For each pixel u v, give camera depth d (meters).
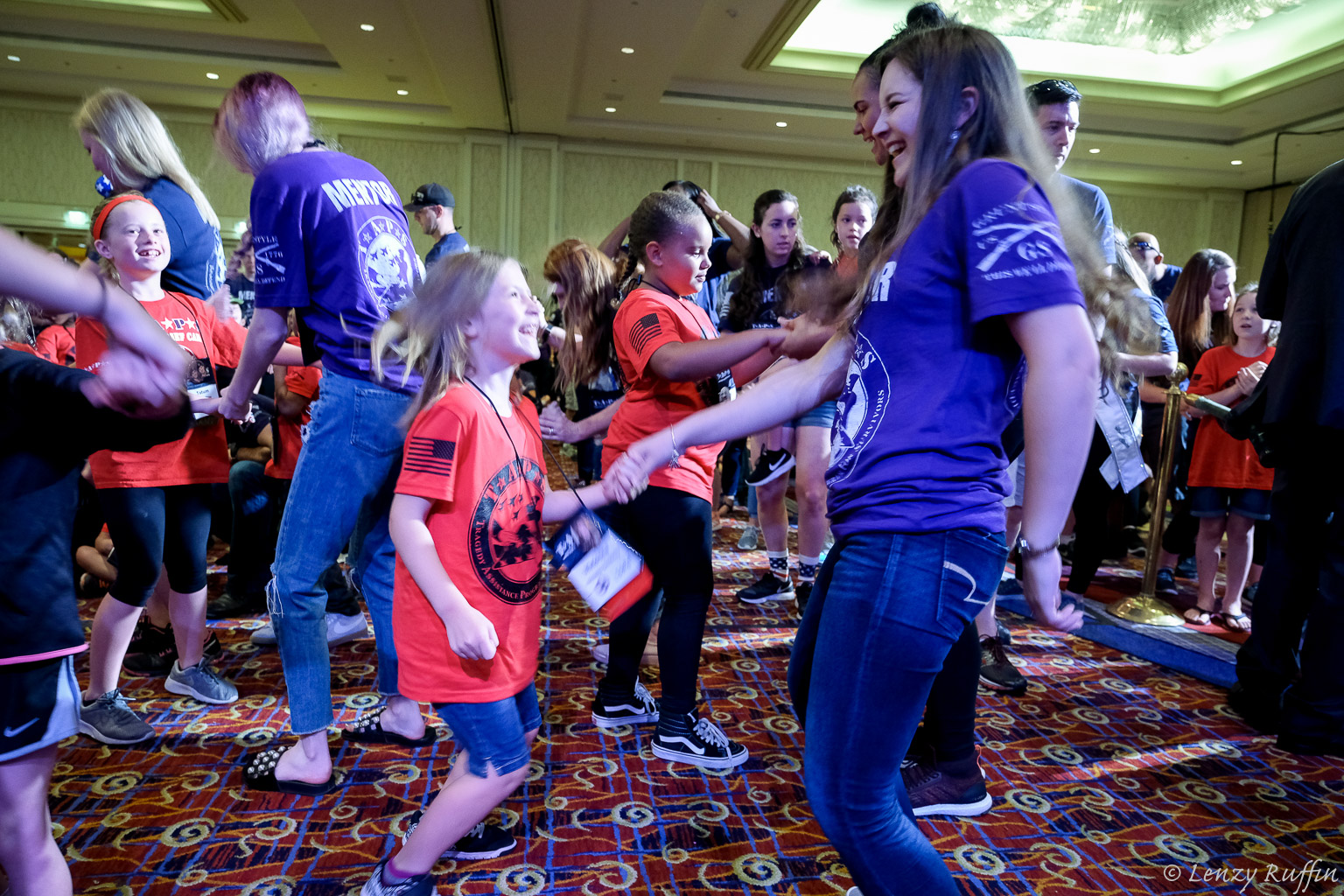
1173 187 13.34
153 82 10.28
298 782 1.92
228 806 1.86
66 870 1.21
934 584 1.01
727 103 10.43
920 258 1.03
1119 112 10.30
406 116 11.24
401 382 1.86
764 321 3.24
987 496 1.04
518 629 1.46
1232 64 9.72
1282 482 2.43
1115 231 2.59
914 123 1.08
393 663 2.11
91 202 11.13
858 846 1.07
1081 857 1.77
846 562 1.07
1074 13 8.13
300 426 3.20
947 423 1.02
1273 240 2.48
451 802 1.42
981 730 2.40
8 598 1.07
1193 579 4.36
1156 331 1.12
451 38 8.27
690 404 2.00
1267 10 7.75
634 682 2.33
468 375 1.49
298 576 1.85
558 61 8.81
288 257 1.83
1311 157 11.35
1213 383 3.51
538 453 1.58
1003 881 1.67
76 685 1.18
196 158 11.16
